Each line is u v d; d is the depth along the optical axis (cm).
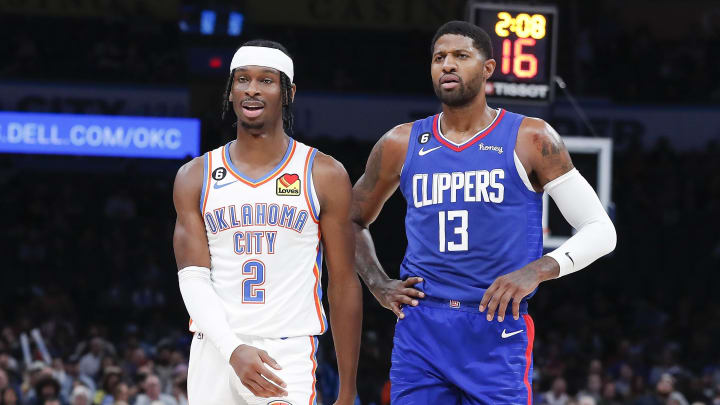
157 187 4409
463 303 931
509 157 928
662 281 4188
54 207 4309
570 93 4384
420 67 4572
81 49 4456
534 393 2631
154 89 4191
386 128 4334
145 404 2309
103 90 4184
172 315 3619
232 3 3562
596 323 3581
